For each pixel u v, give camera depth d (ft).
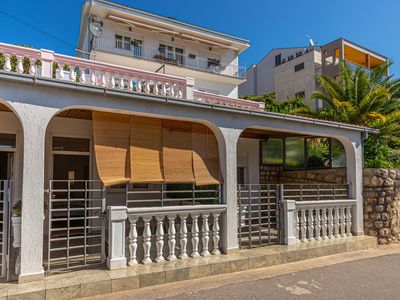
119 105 17.15
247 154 34.19
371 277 18.58
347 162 27.71
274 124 22.76
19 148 24.18
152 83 25.35
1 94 14.32
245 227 25.57
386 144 43.47
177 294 15.33
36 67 20.10
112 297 14.70
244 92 109.81
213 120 20.20
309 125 24.52
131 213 17.40
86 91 15.99
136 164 19.07
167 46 66.90
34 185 14.82
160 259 18.07
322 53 80.59
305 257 21.94
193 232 19.38
